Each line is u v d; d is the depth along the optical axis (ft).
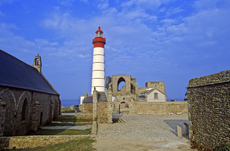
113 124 85.56
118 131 64.23
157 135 56.70
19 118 60.39
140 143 46.19
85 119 108.88
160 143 46.24
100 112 94.73
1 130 48.11
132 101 130.41
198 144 42.63
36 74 103.96
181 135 52.80
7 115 52.80
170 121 89.66
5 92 51.29
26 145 50.39
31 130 69.62
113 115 122.31
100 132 62.59
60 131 71.87
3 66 61.36
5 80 53.47
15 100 57.47
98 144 44.91
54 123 94.07
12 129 55.67
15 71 70.03
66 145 46.80
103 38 185.16
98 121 93.81
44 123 87.51
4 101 50.85
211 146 37.06
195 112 45.57
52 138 52.54
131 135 56.90
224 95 33.40
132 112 129.08
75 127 81.41
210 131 37.83
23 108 66.03
